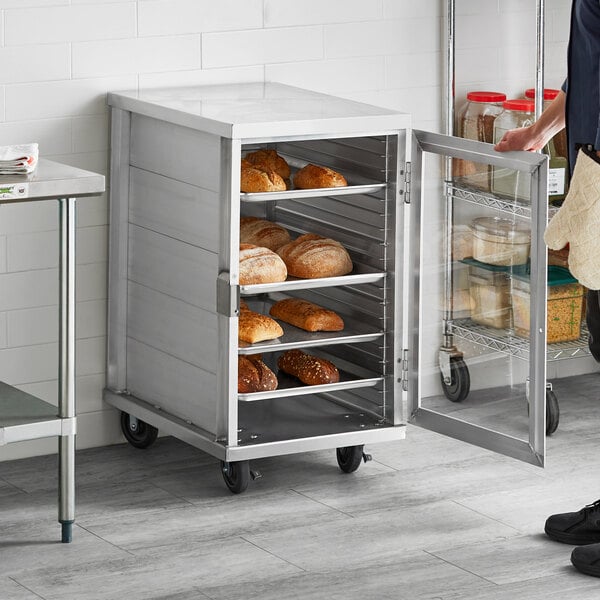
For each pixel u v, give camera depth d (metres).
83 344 4.87
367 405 4.81
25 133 4.65
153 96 4.67
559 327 5.42
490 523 4.24
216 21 4.93
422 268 4.56
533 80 5.60
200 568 3.87
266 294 5.23
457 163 4.58
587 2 3.70
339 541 4.08
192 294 4.43
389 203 4.51
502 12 5.47
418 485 4.58
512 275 4.38
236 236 4.18
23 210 4.66
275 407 4.84
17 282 4.71
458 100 5.47
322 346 5.06
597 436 5.14
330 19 5.17
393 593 3.71
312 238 4.66
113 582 3.77
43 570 3.84
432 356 4.66
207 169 4.26
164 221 4.55
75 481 4.57
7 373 4.76
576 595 3.71
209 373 4.39
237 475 4.44
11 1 4.54
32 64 4.61
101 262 4.86
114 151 4.72
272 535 4.12
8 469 4.71
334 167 4.82
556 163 5.39
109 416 4.98
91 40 4.70
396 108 5.39
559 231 3.85
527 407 4.35
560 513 4.31
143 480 4.60
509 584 3.77
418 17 5.35
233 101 4.59
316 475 4.67
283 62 5.11
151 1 4.79
